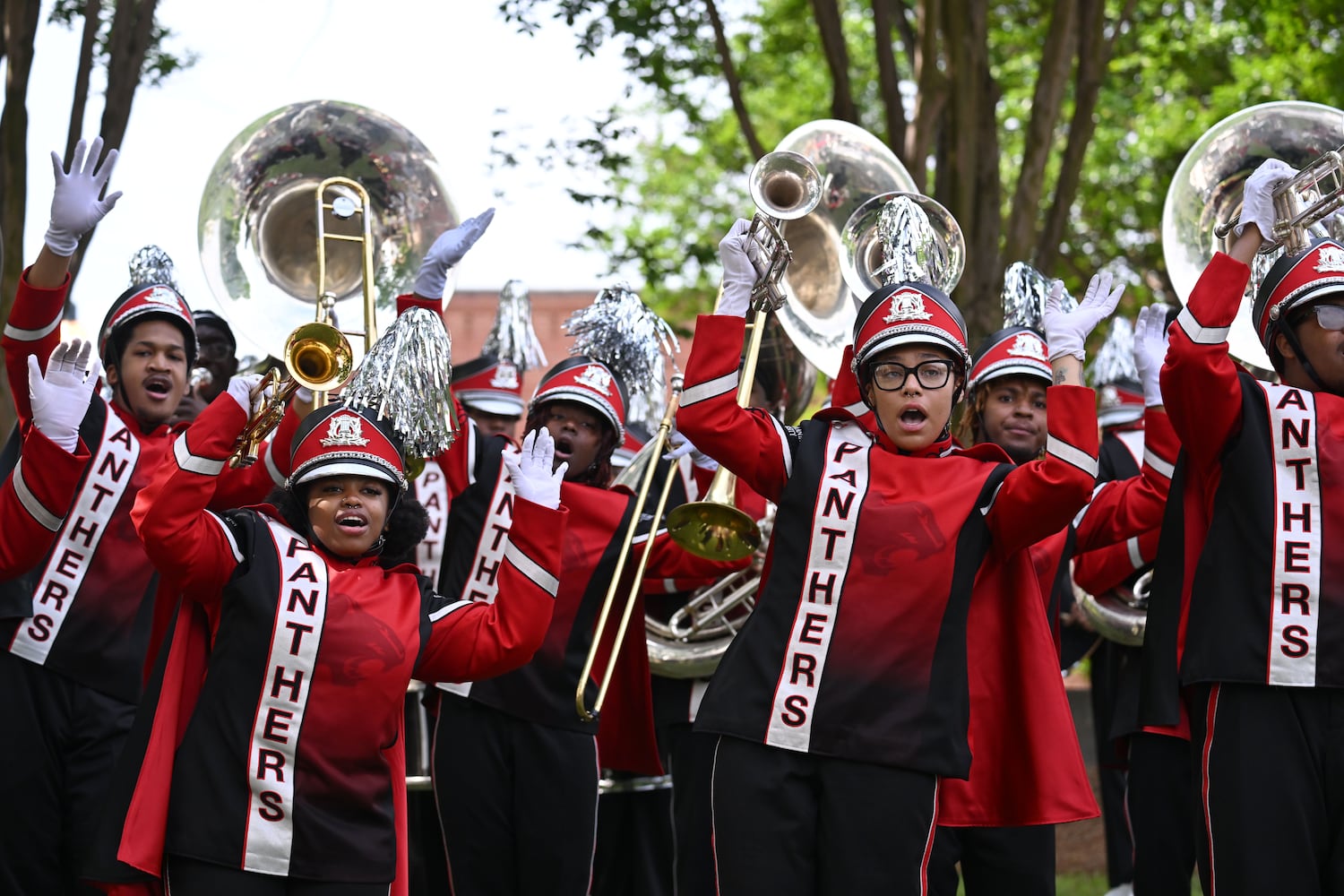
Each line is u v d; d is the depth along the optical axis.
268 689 5.25
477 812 6.89
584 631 7.08
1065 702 5.56
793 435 5.48
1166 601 5.69
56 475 6.07
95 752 6.66
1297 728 5.33
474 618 5.55
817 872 5.23
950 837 5.77
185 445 5.23
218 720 5.23
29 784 6.59
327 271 6.91
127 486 6.78
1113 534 6.45
